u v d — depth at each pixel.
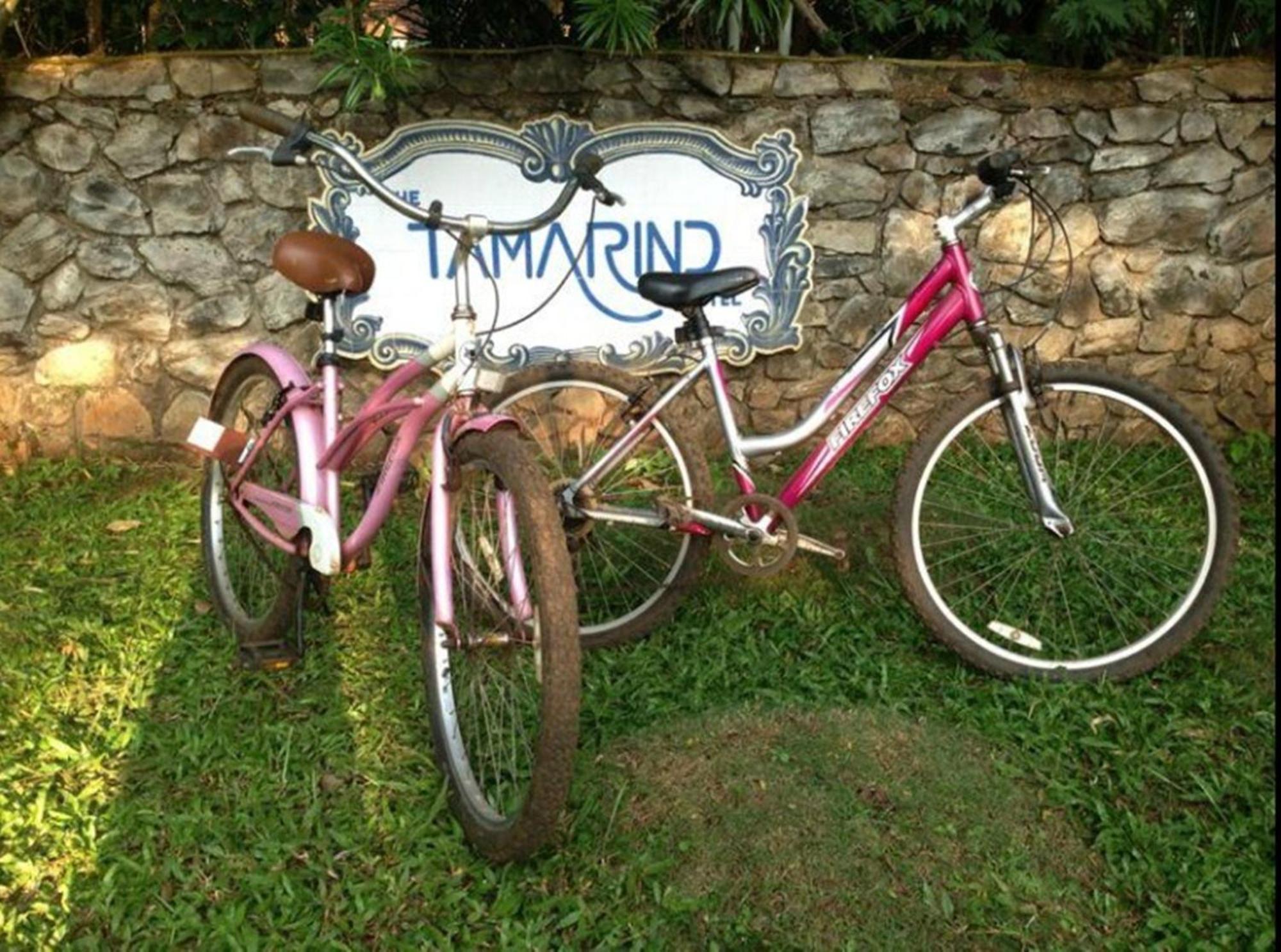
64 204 3.50
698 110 3.52
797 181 3.61
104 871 2.01
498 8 3.90
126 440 3.72
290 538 2.40
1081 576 2.99
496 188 3.51
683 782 2.21
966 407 2.57
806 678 2.60
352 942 1.89
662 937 1.89
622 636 2.75
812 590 3.00
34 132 3.44
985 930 1.91
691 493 2.72
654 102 3.50
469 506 2.06
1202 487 2.54
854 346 3.77
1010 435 2.58
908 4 3.79
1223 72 3.60
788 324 3.69
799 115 3.55
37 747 2.30
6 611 2.79
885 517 3.38
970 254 3.72
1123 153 3.66
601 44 3.48
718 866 2.02
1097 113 3.62
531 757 2.14
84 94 3.41
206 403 3.69
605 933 1.91
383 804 2.17
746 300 3.65
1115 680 2.57
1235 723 2.43
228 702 2.47
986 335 2.55
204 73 3.41
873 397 2.61
